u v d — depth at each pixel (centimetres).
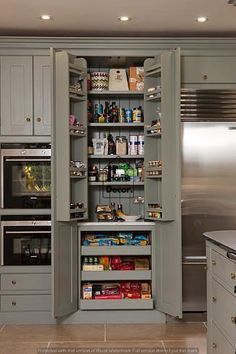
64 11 423
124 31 482
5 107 476
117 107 515
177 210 449
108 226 476
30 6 410
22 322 471
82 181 475
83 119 473
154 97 464
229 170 482
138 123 493
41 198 472
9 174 472
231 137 483
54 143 449
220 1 402
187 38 478
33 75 477
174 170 452
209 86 482
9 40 471
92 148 498
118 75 501
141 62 505
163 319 472
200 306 477
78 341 416
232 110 484
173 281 453
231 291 293
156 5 410
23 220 472
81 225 474
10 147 475
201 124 482
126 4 407
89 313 471
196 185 480
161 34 493
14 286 472
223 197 482
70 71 452
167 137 451
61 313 452
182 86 481
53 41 474
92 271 473
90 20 448
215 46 481
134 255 489
